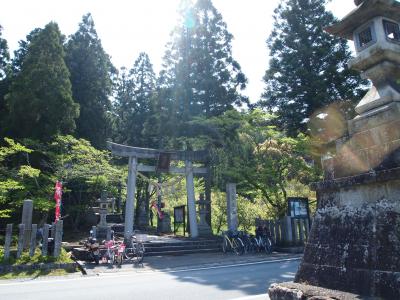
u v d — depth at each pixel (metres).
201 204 20.08
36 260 10.95
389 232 2.91
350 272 3.11
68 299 6.92
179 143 22.52
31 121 20.97
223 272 10.41
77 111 22.58
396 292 2.67
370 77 3.79
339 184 3.49
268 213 21.62
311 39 23.34
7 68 26.73
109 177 21.41
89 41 27.94
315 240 3.65
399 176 2.87
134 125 31.17
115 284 8.66
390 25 3.76
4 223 20.86
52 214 23.50
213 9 24.73
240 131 19.05
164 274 10.38
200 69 23.30
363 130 3.49
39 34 22.70
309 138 18.39
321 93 20.66
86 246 13.40
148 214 29.42
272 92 24.22
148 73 32.91
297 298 3.09
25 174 16.80
